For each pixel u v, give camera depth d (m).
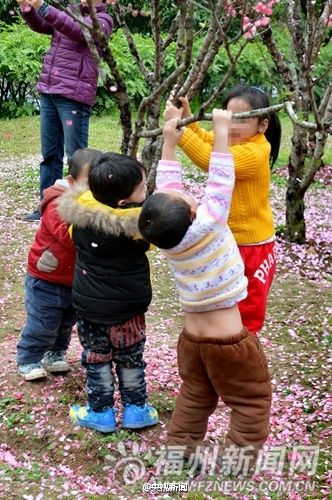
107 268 3.12
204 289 2.82
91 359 3.27
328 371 4.29
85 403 3.59
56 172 6.59
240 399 2.92
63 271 3.55
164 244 2.76
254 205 3.59
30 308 3.67
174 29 4.07
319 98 12.74
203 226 2.75
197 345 2.90
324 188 9.80
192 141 3.26
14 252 6.46
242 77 14.91
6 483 2.86
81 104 6.15
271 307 5.47
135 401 3.36
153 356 4.31
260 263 3.63
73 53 6.00
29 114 14.75
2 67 14.41
